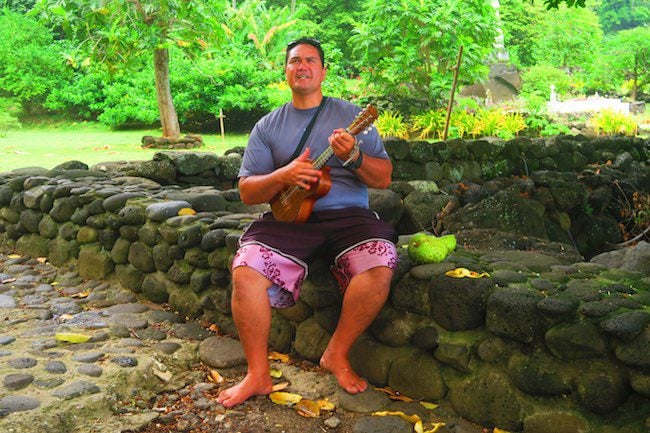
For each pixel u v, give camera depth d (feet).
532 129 41.22
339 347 9.54
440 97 41.70
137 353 10.36
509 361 8.45
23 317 12.23
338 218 9.81
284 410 9.09
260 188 9.73
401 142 22.94
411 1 39.91
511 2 88.22
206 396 9.48
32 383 9.09
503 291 8.64
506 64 58.70
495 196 19.74
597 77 73.72
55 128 52.95
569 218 24.00
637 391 7.57
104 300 13.60
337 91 49.78
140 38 34.73
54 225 16.12
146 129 50.72
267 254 9.34
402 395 9.48
